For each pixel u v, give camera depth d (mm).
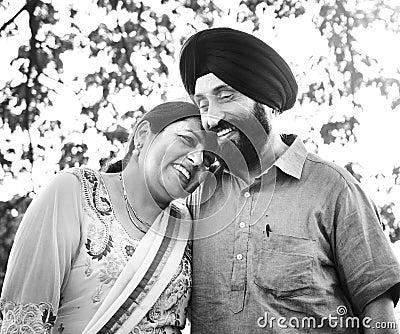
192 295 1758
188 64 1694
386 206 3627
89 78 3920
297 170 1777
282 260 1724
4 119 3807
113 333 1561
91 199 1617
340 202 1761
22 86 3852
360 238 1734
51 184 1608
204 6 4062
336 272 1779
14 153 3789
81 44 3943
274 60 1696
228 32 1689
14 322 1526
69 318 1574
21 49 3863
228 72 1635
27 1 3861
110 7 3994
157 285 1612
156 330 1618
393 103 3846
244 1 4004
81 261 1579
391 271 1719
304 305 1713
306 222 1749
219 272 1732
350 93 3871
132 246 1622
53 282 1537
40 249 1540
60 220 1564
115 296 1572
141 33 4023
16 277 1537
